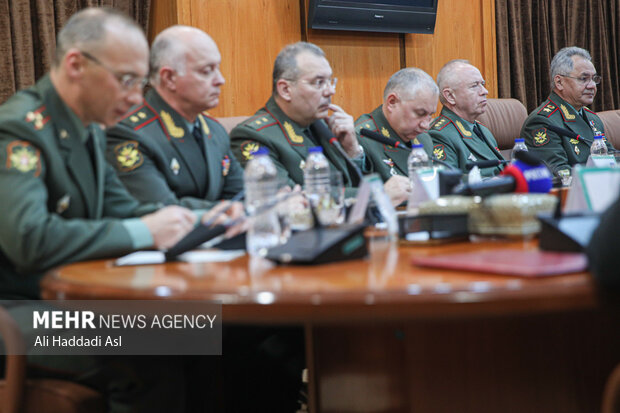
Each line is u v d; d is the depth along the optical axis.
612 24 6.47
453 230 1.44
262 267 1.24
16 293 1.62
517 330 1.25
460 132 3.91
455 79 3.93
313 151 1.86
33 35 3.93
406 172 3.18
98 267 1.34
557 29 6.19
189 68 2.22
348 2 4.87
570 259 1.08
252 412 2.24
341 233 1.27
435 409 1.27
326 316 0.95
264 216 1.50
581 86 4.52
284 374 2.31
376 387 1.35
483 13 5.68
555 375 1.26
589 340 1.26
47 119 1.59
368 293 0.95
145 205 1.87
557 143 4.52
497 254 1.18
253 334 2.21
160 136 2.20
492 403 1.26
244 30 4.62
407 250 1.39
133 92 1.65
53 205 1.60
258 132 2.64
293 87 2.65
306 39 4.89
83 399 1.42
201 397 1.88
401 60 5.32
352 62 5.09
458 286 0.96
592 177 1.49
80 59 1.59
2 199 1.45
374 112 3.28
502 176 1.71
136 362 1.52
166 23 4.44
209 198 2.29
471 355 1.26
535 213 1.43
